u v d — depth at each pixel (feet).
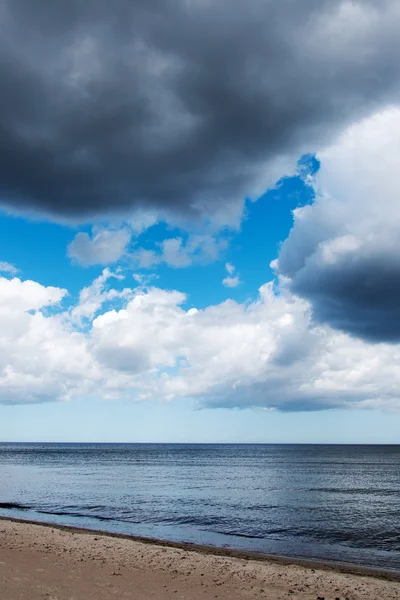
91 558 55.36
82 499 137.49
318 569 57.36
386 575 55.72
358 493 160.86
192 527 93.04
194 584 45.80
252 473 262.06
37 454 591.37
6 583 42.24
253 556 65.62
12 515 105.09
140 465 343.67
